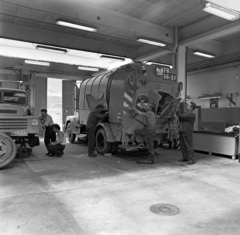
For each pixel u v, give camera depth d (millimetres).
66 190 4508
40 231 2977
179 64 11133
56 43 11641
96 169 6176
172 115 7969
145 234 2932
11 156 6035
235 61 13984
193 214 3512
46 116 8109
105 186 4770
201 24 10203
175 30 10984
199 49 12117
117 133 7656
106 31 11414
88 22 9172
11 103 8367
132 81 7227
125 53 13852
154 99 7500
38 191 4434
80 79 17766
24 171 5918
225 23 9305
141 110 7477
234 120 13383
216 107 15070
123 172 5887
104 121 8266
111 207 3730
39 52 14336
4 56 13625
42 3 8297
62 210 3600
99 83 8789
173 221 3279
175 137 8234
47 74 16500
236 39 12383
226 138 7746
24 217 3354
